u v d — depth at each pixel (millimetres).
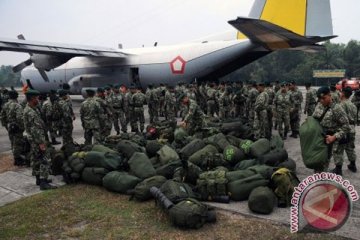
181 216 4746
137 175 6426
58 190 6699
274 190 5641
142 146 8445
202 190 5840
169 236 4648
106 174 6695
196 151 7352
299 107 11172
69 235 4793
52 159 7625
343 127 5402
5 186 7059
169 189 5363
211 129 8961
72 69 24781
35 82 27156
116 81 22812
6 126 8969
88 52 20562
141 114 12602
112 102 12242
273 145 7578
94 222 5188
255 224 4938
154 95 14688
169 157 6883
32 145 6797
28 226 5105
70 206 5840
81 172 7023
